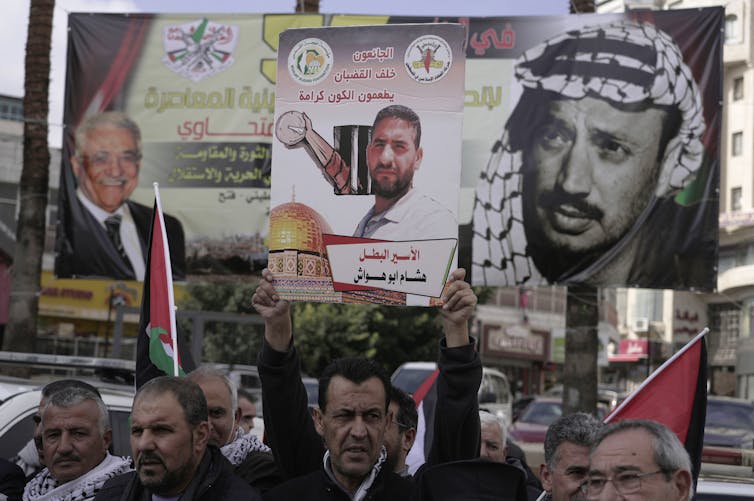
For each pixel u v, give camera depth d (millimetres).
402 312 31234
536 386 52625
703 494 4984
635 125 12992
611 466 2998
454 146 4344
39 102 15180
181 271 13969
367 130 4434
